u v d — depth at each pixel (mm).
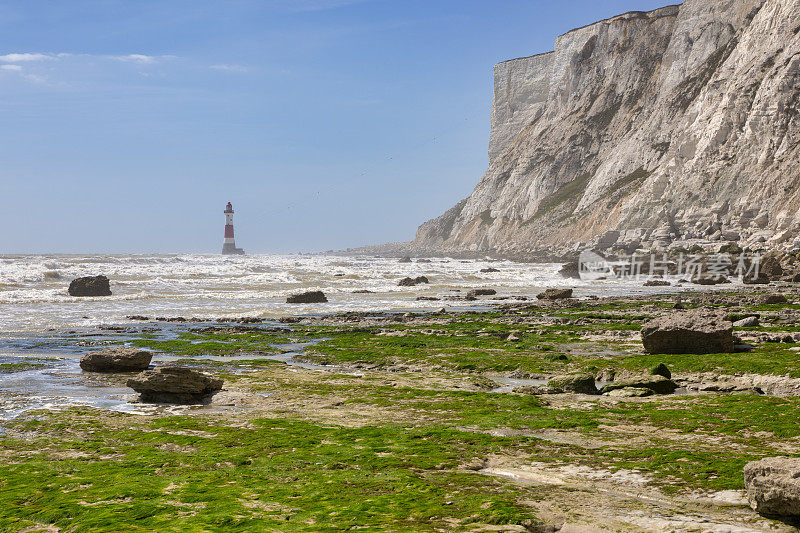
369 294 83500
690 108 173125
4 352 37000
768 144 139125
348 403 24172
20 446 18156
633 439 18141
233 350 38375
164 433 19453
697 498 13133
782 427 18672
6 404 24000
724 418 20281
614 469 15211
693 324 33875
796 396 23469
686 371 29172
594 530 11164
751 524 11500
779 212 127000
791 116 137750
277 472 15328
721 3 199625
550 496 13195
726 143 150625
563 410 22156
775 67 144875
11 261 117312
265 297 77062
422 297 75875
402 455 16656
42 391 26656
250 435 18906
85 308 63219
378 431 19156
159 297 75125
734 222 135125
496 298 76000
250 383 28172
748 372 27844
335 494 13531
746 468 12562
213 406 23984
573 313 56188
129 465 16109
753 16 187000
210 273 110312
